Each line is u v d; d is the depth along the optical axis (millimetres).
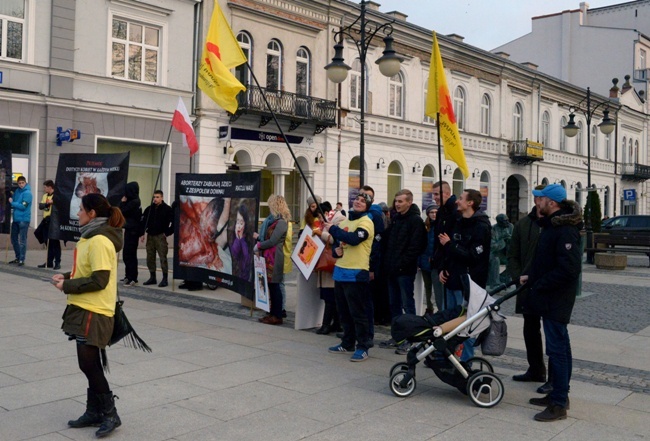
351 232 6898
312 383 6102
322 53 26750
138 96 21078
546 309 5367
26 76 18438
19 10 18531
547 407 5281
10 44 18406
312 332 8617
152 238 12453
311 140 26141
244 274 9961
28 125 18625
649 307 11719
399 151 30406
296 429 4840
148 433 4691
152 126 21453
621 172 50062
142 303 10492
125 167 12461
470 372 5652
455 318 5762
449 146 7496
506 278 13680
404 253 7605
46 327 8281
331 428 4887
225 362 6805
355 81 28297
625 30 50438
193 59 22500
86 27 19781
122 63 20750
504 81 37281
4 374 6117
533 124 39938
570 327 9656
